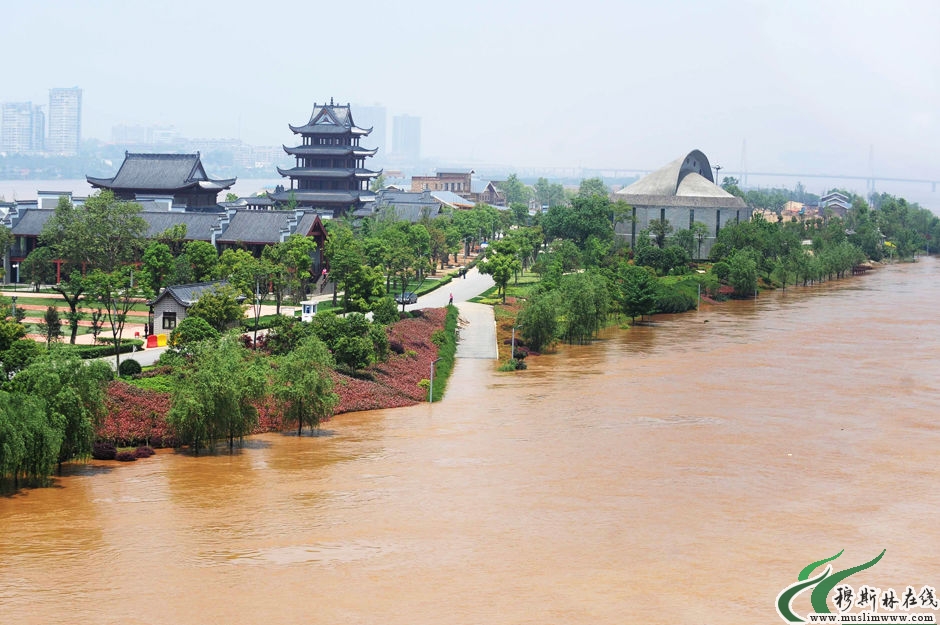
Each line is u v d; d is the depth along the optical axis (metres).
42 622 54.75
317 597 59.22
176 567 63.00
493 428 102.75
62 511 72.81
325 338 117.19
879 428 105.31
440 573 63.44
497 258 184.75
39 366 82.12
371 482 82.75
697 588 62.44
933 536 73.12
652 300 181.38
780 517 76.38
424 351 135.50
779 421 107.56
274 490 79.69
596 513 76.06
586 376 131.88
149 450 88.62
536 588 61.59
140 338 122.75
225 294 124.62
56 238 165.12
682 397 118.88
